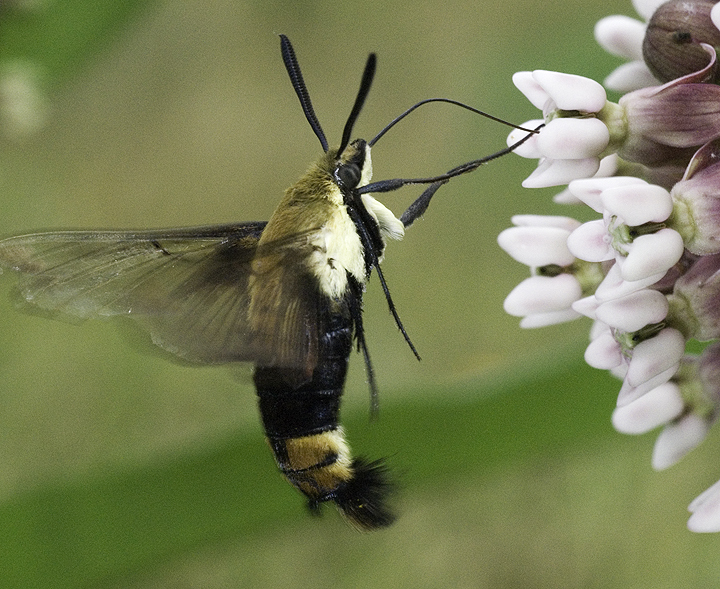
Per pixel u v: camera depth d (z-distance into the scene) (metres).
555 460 0.38
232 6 0.48
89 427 0.39
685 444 0.30
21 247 0.30
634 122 0.30
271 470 0.32
